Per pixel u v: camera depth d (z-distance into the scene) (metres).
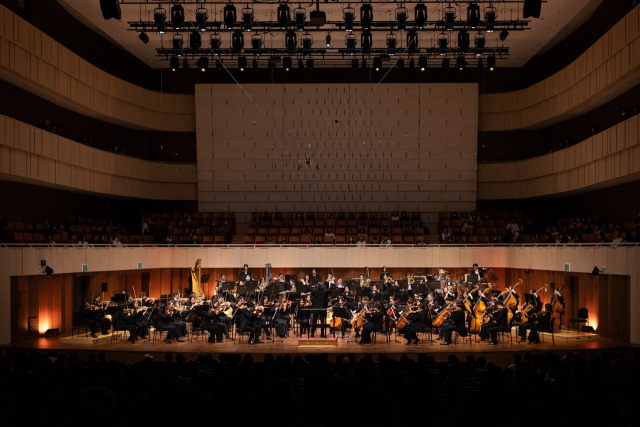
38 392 7.12
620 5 21.22
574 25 25.42
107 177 25.16
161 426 3.80
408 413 7.24
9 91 20.09
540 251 22.88
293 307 18.19
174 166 29.28
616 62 19.77
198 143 29.25
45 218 23.03
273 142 29.33
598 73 21.41
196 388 4.38
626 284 17.81
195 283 23.84
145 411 3.92
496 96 29.34
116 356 15.69
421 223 28.05
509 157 29.75
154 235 27.72
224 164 29.30
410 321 16.70
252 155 29.30
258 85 29.34
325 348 15.91
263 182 29.36
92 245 21.25
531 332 16.98
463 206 29.20
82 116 25.48
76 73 22.80
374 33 24.73
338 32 24.78
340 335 18.28
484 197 29.23
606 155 20.61
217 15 23.11
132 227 29.66
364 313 16.89
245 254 25.48
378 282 19.56
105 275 22.69
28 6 20.86
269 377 8.85
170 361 11.70
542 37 25.23
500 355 15.63
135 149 29.69
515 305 17.59
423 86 29.20
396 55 26.78
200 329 17.44
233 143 29.28
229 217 28.77
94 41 25.98
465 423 6.89
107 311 17.20
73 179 22.53
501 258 25.31
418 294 18.89
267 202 29.34
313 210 29.31
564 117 26.28
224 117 29.27
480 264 25.34
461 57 23.20
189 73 30.12
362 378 8.87
